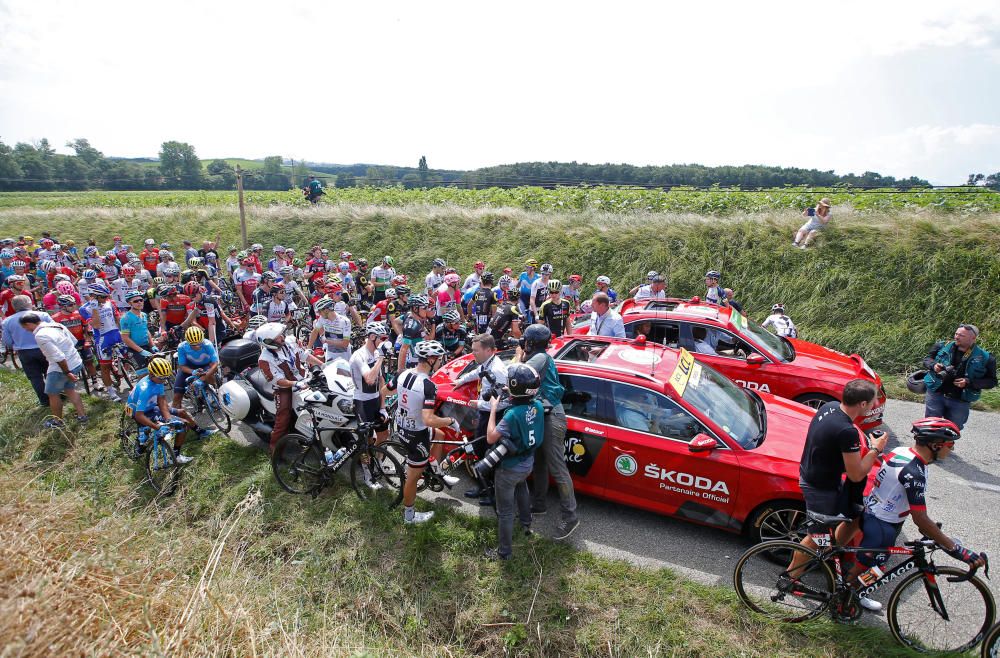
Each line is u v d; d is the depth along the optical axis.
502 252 15.65
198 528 5.21
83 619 3.14
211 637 3.28
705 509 4.77
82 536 3.98
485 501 5.37
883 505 3.74
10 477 4.82
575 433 5.14
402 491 5.09
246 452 6.41
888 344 9.99
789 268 12.11
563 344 6.15
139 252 20.47
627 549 4.82
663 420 4.93
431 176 50.53
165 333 8.56
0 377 9.09
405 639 4.01
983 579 4.43
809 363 7.00
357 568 4.59
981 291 10.27
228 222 20.77
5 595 3.09
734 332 7.26
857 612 3.93
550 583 4.36
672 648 3.80
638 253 13.91
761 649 3.80
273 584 4.40
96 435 6.88
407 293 9.40
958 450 6.71
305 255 18.02
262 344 5.62
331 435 5.68
